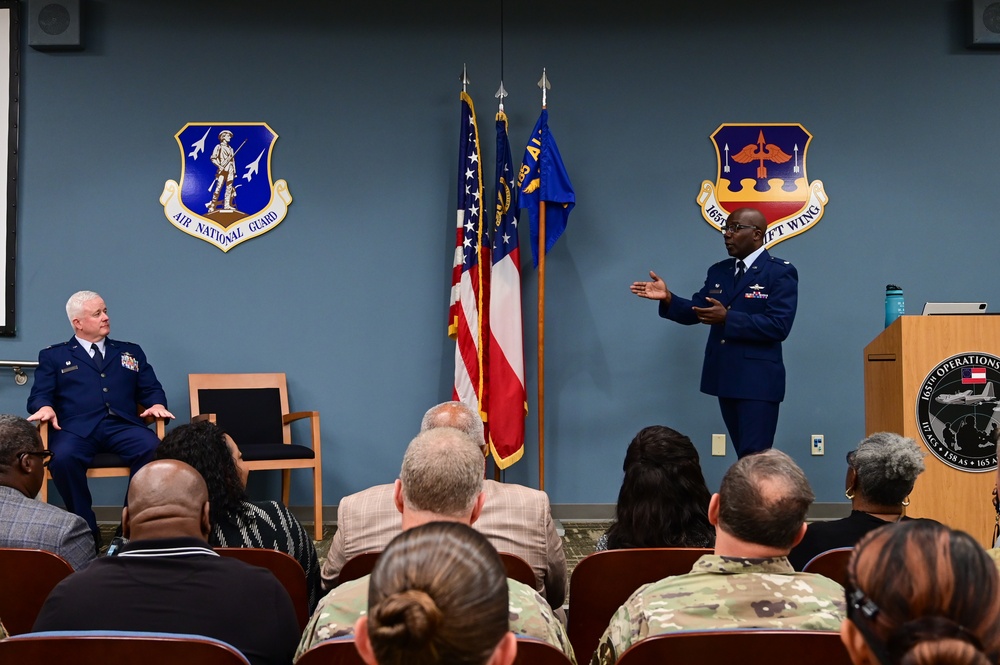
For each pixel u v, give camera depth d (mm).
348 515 1979
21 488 2027
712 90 4680
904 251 4637
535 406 4645
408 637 636
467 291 4363
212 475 2002
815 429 4605
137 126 4664
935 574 601
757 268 3877
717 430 4637
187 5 4684
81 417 3947
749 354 3791
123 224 4645
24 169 4637
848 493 1988
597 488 4641
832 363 4621
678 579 1265
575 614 1706
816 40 4676
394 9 4711
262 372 4641
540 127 4395
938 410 3164
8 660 1060
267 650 1319
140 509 1363
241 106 4691
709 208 4656
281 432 4512
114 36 4668
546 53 4703
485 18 4715
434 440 1393
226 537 1985
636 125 4684
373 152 4695
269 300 4660
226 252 4656
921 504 3154
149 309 4633
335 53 4707
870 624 620
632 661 1093
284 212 4664
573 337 4664
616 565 1651
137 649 1064
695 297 4047
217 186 4668
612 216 4676
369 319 4672
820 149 4660
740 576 1224
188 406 4613
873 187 4652
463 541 706
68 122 4645
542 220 4344
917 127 4660
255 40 4699
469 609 657
